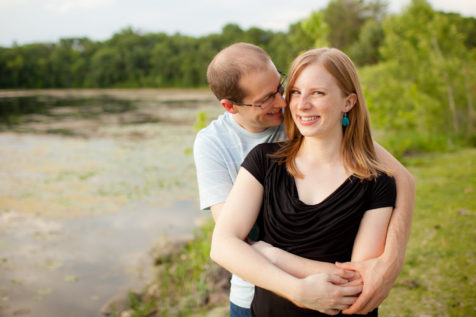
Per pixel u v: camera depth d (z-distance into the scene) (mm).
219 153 1486
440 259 3236
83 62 65250
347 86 1174
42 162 11375
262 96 1346
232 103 1394
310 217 1156
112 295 4492
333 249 1156
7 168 10648
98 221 6801
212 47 61688
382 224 1150
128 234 6227
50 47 69125
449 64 9023
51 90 60344
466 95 9422
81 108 28875
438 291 2793
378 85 10289
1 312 4207
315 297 1068
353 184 1160
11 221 6824
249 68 1322
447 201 4629
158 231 6289
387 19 9906
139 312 3814
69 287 4715
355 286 1096
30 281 4863
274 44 53719
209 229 5285
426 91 9391
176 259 4977
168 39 69562
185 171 10094
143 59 64938
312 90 1158
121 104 32219
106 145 13852
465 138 8984
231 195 1287
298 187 1217
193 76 61125
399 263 1132
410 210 1231
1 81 62781
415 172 6285
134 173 9969
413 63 9469
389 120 9352
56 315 4172
